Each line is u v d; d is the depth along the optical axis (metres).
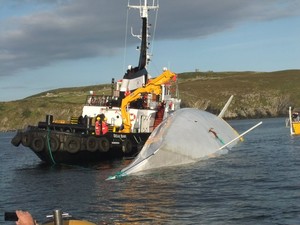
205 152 30.98
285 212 14.38
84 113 36.97
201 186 19.94
